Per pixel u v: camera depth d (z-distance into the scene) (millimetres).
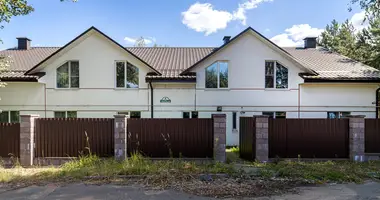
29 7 11938
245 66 14828
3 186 6680
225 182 7008
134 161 8555
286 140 9586
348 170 8055
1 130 9320
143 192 6230
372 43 23391
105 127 9344
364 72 15078
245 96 14820
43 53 18469
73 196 5969
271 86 14969
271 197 5840
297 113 14812
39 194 6102
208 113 14805
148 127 9328
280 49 14680
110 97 14602
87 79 14539
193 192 6203
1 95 14547
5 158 9258
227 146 14469
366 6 12125
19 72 14961
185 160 9172
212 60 14820
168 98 14742
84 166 8445
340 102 14836
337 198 5785
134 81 14711
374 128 9945
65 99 14539
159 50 19531
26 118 9094
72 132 9344
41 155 9297
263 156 9312
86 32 14320
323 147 9625
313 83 14688
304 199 5723
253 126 9562
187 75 14648
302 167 8391
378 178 7371
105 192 6234
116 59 14555
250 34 14820
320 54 18625
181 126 9336
